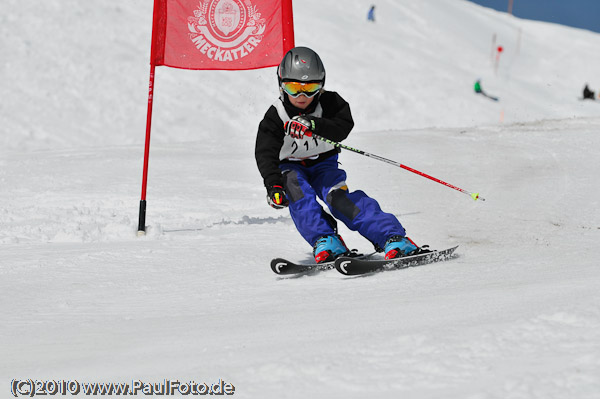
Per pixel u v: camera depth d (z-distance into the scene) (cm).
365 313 724
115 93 5612
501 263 1041
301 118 1063
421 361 492
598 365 447
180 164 2720
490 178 2108
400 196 1856
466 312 670
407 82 7044
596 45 10506
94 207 1939
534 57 9669
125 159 2881
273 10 1752
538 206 1655
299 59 1066
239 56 1756
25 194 2147
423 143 3003
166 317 829
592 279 786
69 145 4803
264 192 2103
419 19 9494
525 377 431
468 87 7306
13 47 5828
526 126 3562
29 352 691
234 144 3475
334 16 8600
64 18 6419
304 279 1045
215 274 1112
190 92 5903
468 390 429
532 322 556
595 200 1709
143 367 577
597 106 7819
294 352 558
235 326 725
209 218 1747
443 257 1112
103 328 788
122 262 1234
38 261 1252
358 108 6344
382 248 1110
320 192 1160
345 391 453
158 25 1731
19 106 5144
